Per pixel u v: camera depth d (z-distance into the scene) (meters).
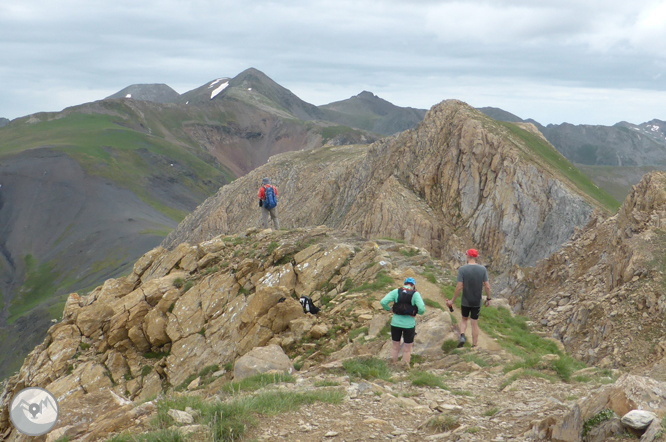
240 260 20.80
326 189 94.81
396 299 10.51
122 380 17.39
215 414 6.14
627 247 22.25
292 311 14.96
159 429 5.80
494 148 66.00
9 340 142.38
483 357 11.27
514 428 5.79
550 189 59.44
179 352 17.31
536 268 33.97
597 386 8.88
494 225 61.53
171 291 19.95
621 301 19.62
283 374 9.52
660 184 27.73
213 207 129.00
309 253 18.78
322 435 5.97
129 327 19.11
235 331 16.66
